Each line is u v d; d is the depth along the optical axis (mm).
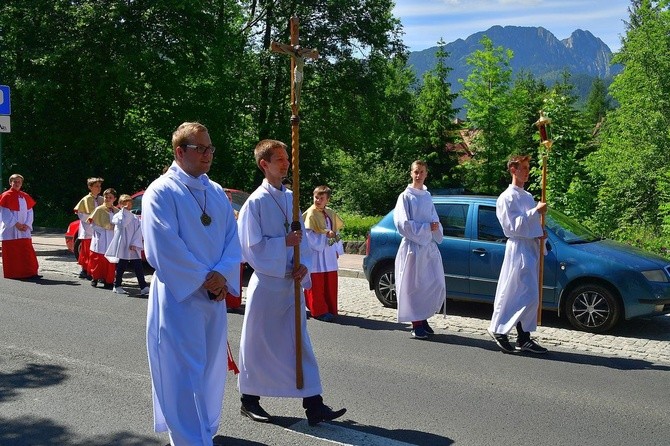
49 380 5930
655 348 7438
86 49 22172
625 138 20547
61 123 23828
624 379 6270
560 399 5656
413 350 7230
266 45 27688
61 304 9273
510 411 5344
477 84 40812
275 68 26547
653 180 18938
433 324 8508
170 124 24000
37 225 21750
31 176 23750
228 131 25438
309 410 5000
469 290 8961
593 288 8117
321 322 8648
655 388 6004
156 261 4105
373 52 27000
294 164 5047
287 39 27125
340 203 38594
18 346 7008
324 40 26188
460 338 7809
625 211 18938
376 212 38156
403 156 38781
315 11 26375
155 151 26250
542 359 6941
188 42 23188
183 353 4125
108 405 5328
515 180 7180
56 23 22547
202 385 4145
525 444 4691
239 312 9102
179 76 23406
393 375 6277
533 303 7051
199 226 4234
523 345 7121
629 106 20859
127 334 7578
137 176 25938
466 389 5887
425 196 7906
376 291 9734
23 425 4926
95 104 24094
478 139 41125
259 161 5133
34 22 22484
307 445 4609
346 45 26578
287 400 5574
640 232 16781
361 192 37688
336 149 29594
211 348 4336
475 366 6633
